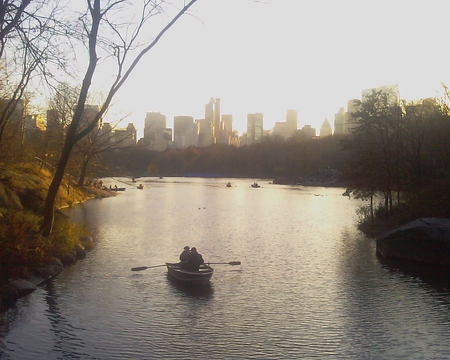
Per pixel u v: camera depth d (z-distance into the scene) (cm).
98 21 1870
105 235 3141
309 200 6975
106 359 1164
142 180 14512
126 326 1389
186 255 1967
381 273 2077
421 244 2316
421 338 1314
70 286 1794
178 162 18162
